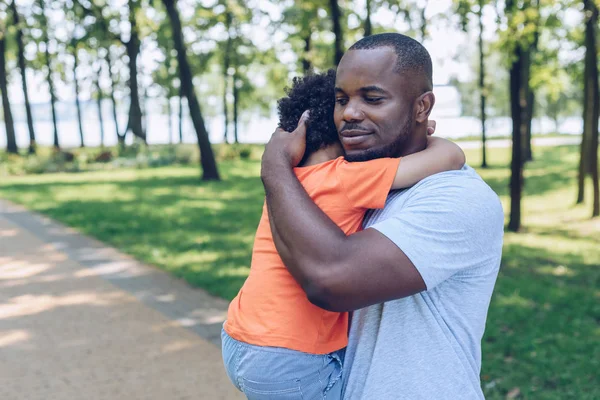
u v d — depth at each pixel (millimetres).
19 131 89000
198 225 10008
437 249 1279
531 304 5766
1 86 26172
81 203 12680
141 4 20828
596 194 11711
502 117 56531
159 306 5641
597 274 7125
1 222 10398
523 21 8992
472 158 25453
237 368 1417
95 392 3873
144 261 7430
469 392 1350
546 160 24109
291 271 1309
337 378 1407
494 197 1384
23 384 3992
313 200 1385
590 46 11367
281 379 1352
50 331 4988
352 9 14758
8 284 6449
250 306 1419
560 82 14492
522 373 4086
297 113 1519
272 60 28719
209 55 30594
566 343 4641
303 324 1367
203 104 51656
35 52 31688
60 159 22969
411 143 1438
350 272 1244
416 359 1346
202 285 6270
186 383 3996
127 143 27234
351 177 1375
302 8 14234
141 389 3910
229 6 20062
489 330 4914
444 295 1359
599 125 11750
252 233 9305
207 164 18047
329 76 1555
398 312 1355
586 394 3775
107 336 4863
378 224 1303
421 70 1377
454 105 53344
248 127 57125
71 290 6203
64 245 8445
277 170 1389
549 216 11984
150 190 15422
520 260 7934
